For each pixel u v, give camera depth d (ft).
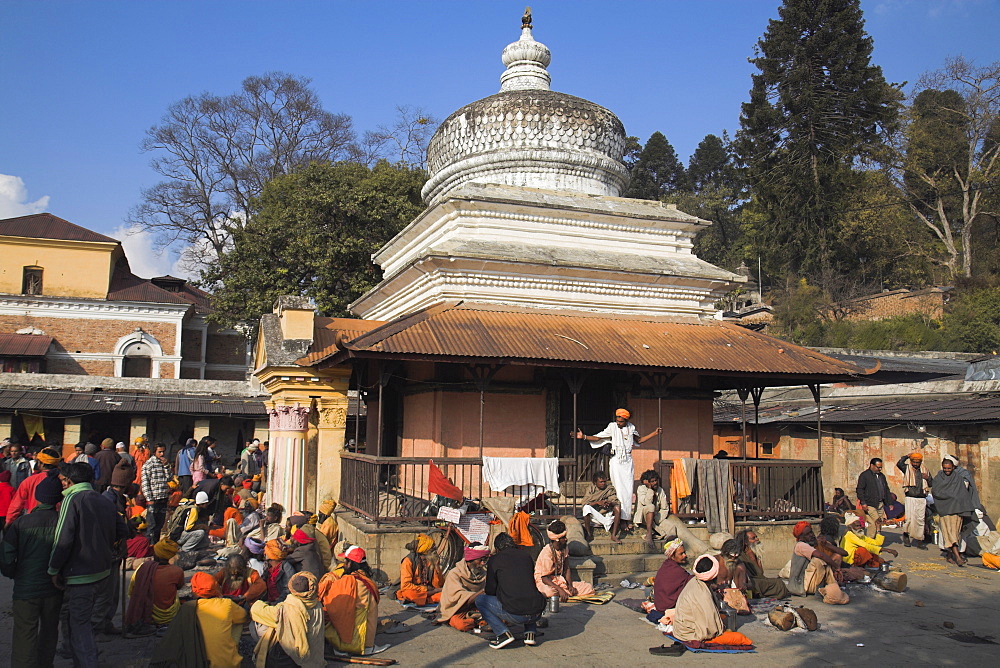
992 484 53.21
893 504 53.78
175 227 155.43
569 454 46.78
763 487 46.24
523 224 50.08
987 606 35.42
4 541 23.21
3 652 27.27
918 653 28.22
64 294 139.85
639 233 52.95
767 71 150.10
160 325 140.15
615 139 60.08
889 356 96.12
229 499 52.90
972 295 135.54
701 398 49.78
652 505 40.88
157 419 90.17
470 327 41.11
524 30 62.85
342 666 26.05
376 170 113.50
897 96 151.74
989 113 151.02
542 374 45.88
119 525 26.71
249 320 112.37
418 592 33.30
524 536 35.63
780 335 141.69
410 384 49.14
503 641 27.86
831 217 147.64
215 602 24.56
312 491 48.80
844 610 34.37
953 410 57.93
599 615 32.37
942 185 155.22
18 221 143.23
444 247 46.91
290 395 48.08
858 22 146.41
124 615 29.81
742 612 32.89
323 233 101.30
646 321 48.75
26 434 82.12
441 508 37.19
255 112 158.20
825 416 68.74
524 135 57.00
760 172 151.74
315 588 25.54
